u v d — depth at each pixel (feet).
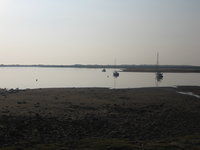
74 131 116.16
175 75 602.44
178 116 151.43
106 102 184.34
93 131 119.14
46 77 552.82
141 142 102.17
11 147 89.86
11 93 221.25
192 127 131.34
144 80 466.70
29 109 144.25
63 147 91.09
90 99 196.85
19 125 113.70
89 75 624.18
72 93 230.89
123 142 98.89
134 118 142.92
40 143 98.43
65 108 155.74
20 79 491.72
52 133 111.45
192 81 445.78
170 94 243.19
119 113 152.35
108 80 472.03
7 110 136.87
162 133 120.47
